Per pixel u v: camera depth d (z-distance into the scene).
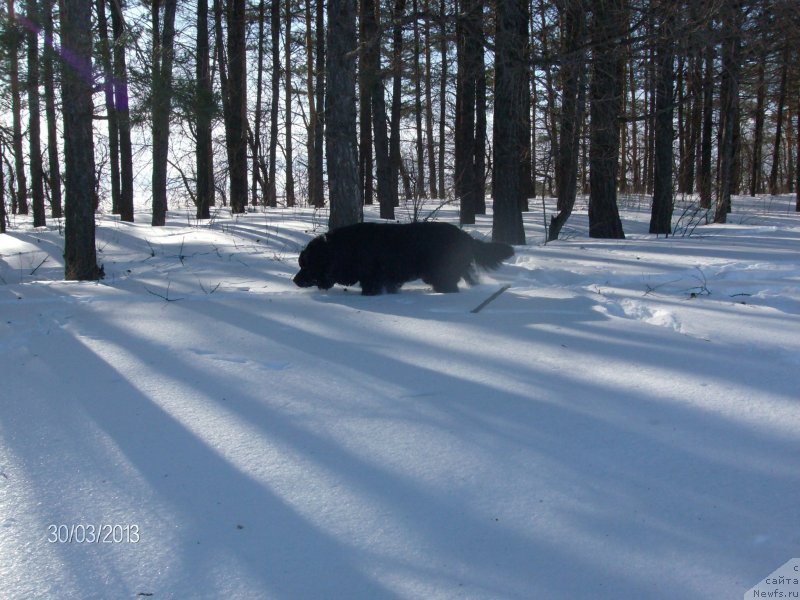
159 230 14.89
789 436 3.74
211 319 6.51
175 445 3.76
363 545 2.81
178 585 2.58
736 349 5.29
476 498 3.16
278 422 4.05
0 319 6.59
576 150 12.64
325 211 20.72
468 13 10.77
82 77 9.05
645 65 11.89
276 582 2.59
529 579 2.58
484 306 6.84
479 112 19.86
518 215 12.44
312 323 6.31
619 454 3.57
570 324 6.09
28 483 3.35
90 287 8.40
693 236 14.34
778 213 23.72
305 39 24.47
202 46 18.53
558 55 11.12
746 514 2.99
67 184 9.33
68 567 2.69
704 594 2.48
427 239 7.54
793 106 28.00
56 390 4.61
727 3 9.91
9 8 9.59
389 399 4.38
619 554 2.73
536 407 4.20
